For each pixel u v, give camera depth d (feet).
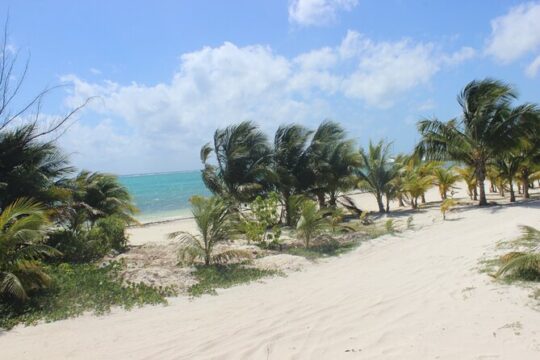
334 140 74.84
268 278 30.89
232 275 31.63
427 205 81.66
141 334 19.47
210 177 68.95
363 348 15.96
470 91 68.69
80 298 25.07
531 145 68.44
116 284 27.94
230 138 69.92
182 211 110.93
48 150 39.78
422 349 15.17
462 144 68.13
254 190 67.26
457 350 14.75
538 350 13.99
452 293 21.80
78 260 38.34
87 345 18.24
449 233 43.88
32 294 25.23
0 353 17.60
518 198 81.20
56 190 37.83
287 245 44.75
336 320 19.65
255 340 17.79
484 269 25.30
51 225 30.60
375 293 23.90
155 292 26.89
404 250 37.73
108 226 46.42
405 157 91.20
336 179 73.00
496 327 16.29
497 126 65.41
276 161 72.18
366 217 67.87
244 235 48.47
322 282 28.66
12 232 24.94
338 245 42.91
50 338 19.27
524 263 21.84
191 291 27.48
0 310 22.58
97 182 52.54
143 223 81.15
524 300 18.85
